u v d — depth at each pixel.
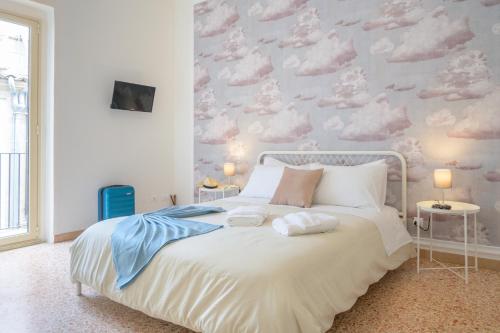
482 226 2.93
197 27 4.72
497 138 2.84
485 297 2.35
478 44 2.89
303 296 1.51
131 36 4.48
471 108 2.94
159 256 1.81
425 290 2.47
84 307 2.22
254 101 4.20
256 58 4.17
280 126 4.01
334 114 3.63
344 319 2.04
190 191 4.92
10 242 3.54
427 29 3.11
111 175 4.30
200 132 4.73
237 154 4.38
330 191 3.07
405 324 1.99
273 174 3.52
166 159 5.00
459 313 2.12
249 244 1.79
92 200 4.10
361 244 2.18
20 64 3.65
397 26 3.25
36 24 3.69
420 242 3.21
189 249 1.77
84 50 3.98
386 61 3.32
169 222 2.26
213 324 1.48
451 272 2.83
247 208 2.41
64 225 3.83
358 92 3.48
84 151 4.01
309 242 1.85
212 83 4.58
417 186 3.19
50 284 2.59
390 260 2.57
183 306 1.62
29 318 2.07
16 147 3.70
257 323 1.38
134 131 4.57
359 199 2.93
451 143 3.03
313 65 3.75
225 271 1.55
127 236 2.07
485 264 2.93
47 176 3.79
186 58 4.91
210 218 2.50
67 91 3.83
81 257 2.26
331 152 3.61
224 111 4.48
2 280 2.66
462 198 2.99
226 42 4.43
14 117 3.65
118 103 4.27
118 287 1.93
